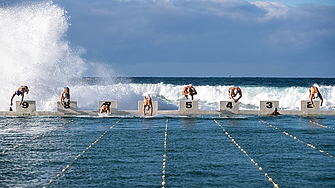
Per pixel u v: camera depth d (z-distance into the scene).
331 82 111.38
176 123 28.75
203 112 33.38
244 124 28.50
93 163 18.05
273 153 19.94
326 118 31.56
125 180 15.75
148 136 23.92
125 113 32.84
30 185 15.20
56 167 17.44
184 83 110.38
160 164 17.91
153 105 33.00
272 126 27.66
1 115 32.28
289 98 50.56
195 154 19.66
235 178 16.02
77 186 15.09
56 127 26.92
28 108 32.56
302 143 22.20
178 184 15.31
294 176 16.28
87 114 32.84
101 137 23.59
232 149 20.73
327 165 17.83
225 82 112.19
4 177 16.09
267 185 15.26
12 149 20.62
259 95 51.62
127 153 19.81
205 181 15.65
